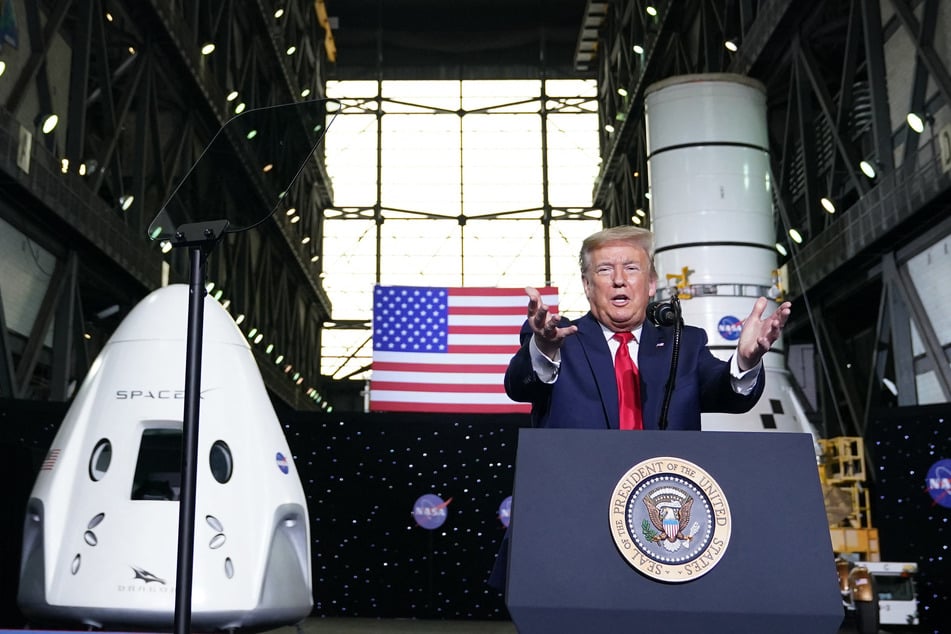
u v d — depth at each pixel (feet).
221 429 18.43
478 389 43.55
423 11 143.95
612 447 6.10
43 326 58.75
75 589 16.83
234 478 18.16
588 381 8.40
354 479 43.42
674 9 97.60
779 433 6.18
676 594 5.78
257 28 103.86
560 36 145.38
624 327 8.90
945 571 40.63
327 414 43.75
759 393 8.17
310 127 9.13
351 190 144.15
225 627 17.12
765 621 5.73
